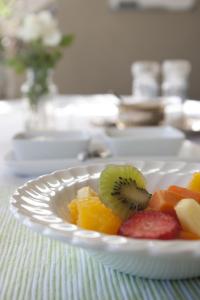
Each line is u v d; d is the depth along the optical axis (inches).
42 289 19.7
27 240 23.2
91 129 48.4
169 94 61.7
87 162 32.9
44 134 37.9
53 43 51.1
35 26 50.4
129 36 110.0
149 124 46.0
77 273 20.6
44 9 104.0
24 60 51.4
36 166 32.5
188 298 19.2
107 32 109.3
